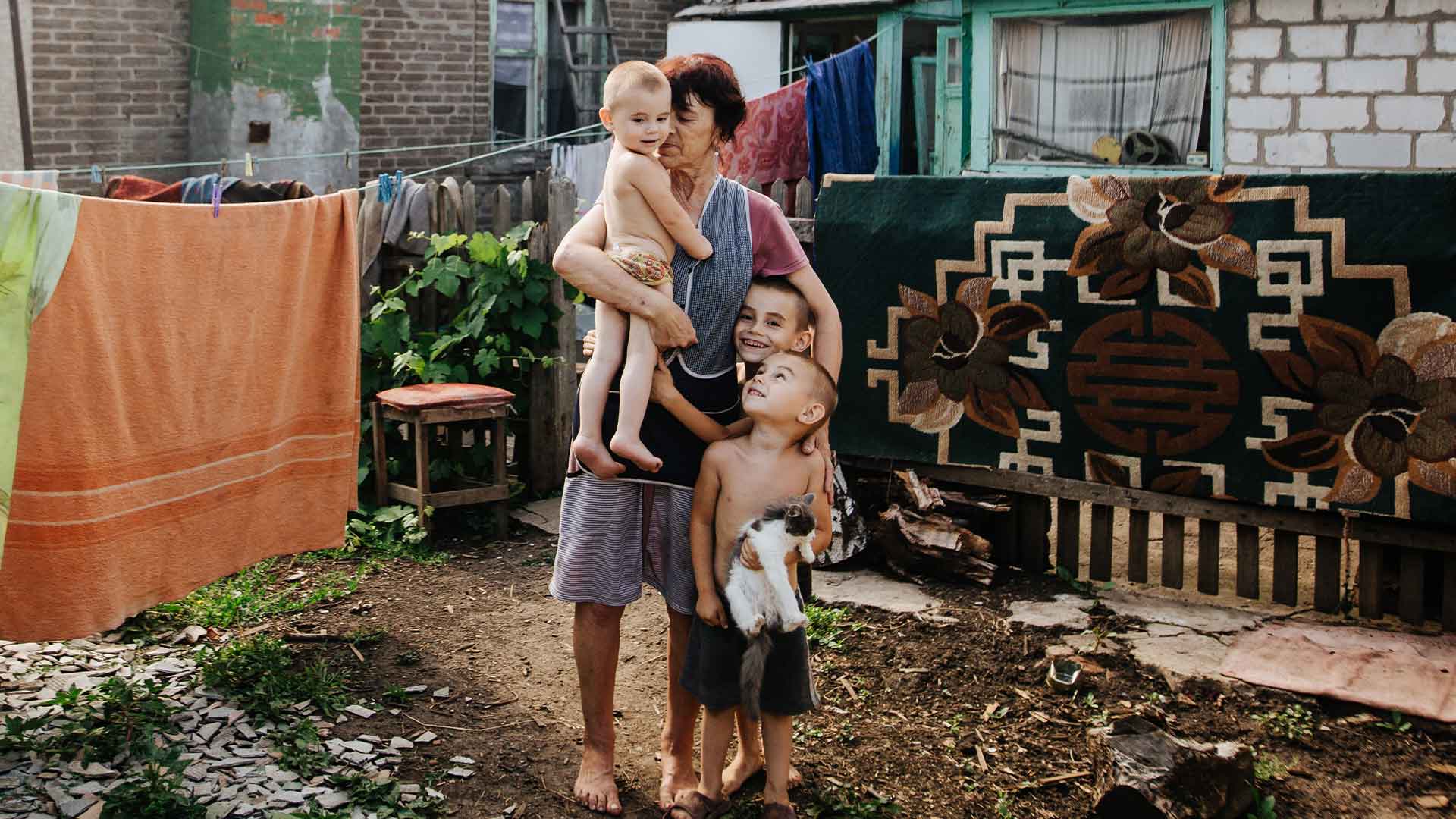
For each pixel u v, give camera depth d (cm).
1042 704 430
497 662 468
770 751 344
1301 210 463
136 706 400
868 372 552
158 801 337
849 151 1059
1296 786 376
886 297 543
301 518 473
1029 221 512
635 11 1364
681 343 336
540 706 432
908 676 451
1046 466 524
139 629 473
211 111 1161
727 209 348
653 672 462
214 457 424
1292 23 916
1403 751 393
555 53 1343
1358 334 459
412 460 638
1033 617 489
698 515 340
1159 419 499
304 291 457
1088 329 507
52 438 365
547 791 372
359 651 471
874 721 421
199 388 414
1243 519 496
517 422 681
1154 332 495
